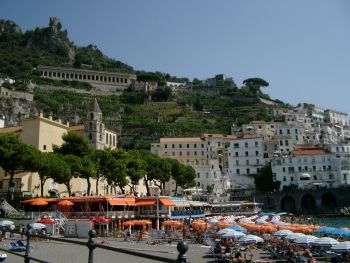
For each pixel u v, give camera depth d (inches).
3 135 3198.8
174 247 2285.9
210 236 2751.0
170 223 3075.8
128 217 3329.2
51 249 1889.8
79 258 1610.5
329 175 6387.8
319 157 6476.4
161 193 5002.5
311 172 6437.0
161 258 249.6
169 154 7495.1
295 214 5846.5
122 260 1630.2
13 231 542.9
